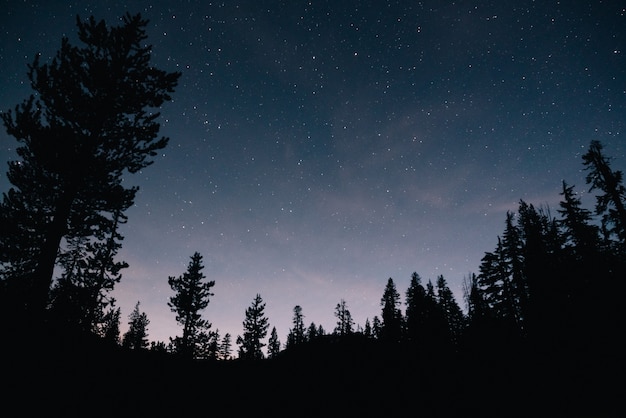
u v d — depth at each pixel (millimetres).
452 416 17328
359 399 20438
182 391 14984
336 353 30781
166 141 14312
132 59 13883
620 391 15305
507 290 27984
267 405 17469
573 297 21672
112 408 9977
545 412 15320
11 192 12273
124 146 13523
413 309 34531
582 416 13586
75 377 10148
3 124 11594
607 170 21922
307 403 19047
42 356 9547
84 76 12820
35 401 8008
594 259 21828
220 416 13797
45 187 12633
